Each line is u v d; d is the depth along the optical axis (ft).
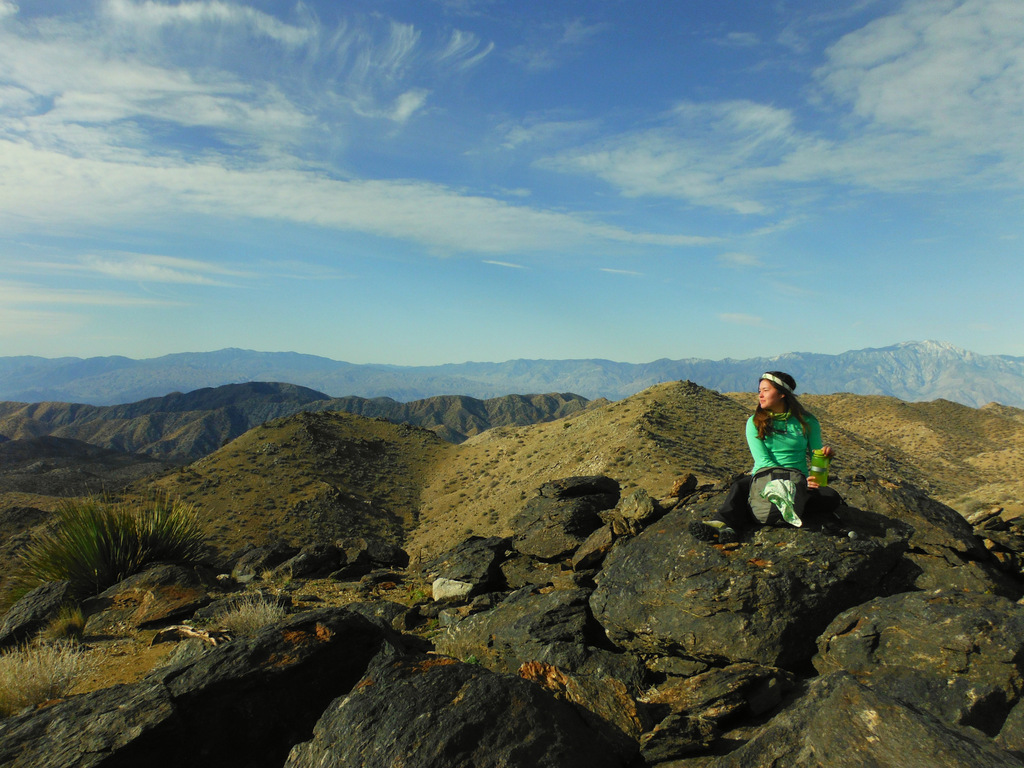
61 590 36.86
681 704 14.56
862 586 17.24
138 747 13.44
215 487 270.46
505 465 311.68
